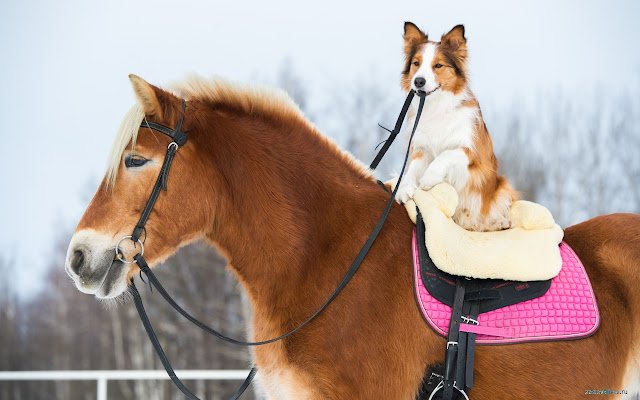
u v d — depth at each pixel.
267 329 4.21
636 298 4.19
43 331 33.97
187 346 21.28
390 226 4.32
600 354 4.10
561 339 4.07
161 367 21.62
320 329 4.05
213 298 21.00
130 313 22.36
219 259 20.64
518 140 25.53
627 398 4.19
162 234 4.20
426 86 4.89
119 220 4.13
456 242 4.15
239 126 4.44
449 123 4.87
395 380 4.00
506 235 4.36
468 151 4.70
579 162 24.89
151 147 4.18
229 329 20.30
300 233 4.27
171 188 4.20
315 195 4.37
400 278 4.15
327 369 3.99
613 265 4.31
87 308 30.47
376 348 4.00
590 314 4.15
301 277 4.21
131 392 25.22
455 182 4.65
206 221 4.31
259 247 4.28
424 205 4.32
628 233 4.39
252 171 4.34
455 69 4.99
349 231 4.29
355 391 3.97
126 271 4.17
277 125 4.52
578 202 23.69
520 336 4.05
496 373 4.03
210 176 4.30
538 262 4.17
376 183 4.65
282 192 4.34
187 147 4.26
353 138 22.78
